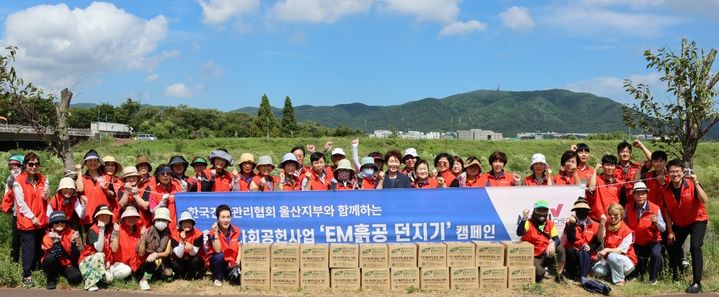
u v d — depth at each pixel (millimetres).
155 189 8484
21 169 8188
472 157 9234
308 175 9188
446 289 7711
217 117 90250
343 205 8438
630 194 8469
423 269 7711
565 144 57281
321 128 86188
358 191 8445
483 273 7727
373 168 9227
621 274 7848
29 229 7719
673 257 8133
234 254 7957
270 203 8445
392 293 7586
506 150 55562
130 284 7750
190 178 9039
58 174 15680
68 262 7762
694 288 7512
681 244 8055
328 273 7719
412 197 8453
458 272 7723
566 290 7664
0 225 9258
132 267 7855
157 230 7859
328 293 7566
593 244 8273
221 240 7887
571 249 8102
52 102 10312
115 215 8258
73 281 7734
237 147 52906
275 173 17688
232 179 9078
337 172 8898
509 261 7758
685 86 8617
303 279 7703
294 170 9156
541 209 7895
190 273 8195
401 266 7734
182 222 7941
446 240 8453
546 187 8531
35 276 7891
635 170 8766
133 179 8086
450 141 59219
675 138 9000
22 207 7648
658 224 7934
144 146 49562
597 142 57000
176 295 7371
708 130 8688
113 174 8555
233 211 8438
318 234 8430
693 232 7754
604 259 8078
